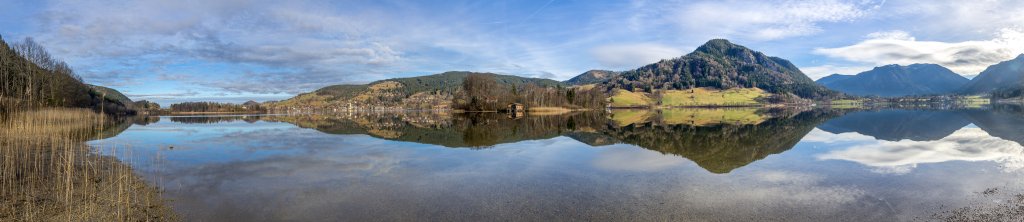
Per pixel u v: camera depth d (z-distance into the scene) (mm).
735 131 34469
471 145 23609
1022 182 12078
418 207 9969
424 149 21500
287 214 9523
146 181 13203
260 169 15336
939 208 9602
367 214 9445
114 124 50281
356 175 13984
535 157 18219
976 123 39469
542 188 11836
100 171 14930
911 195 10734
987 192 10953
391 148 22031
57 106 54562
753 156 18219
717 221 8797
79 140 27969
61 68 67375
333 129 39094
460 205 10117
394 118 73875
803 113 81688
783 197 10633
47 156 18109
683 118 63906
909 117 53750
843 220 8820
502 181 12836
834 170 14336
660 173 13984
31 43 58344
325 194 11297
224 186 12391
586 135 30891
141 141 27266
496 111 116438
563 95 136750
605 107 146000
